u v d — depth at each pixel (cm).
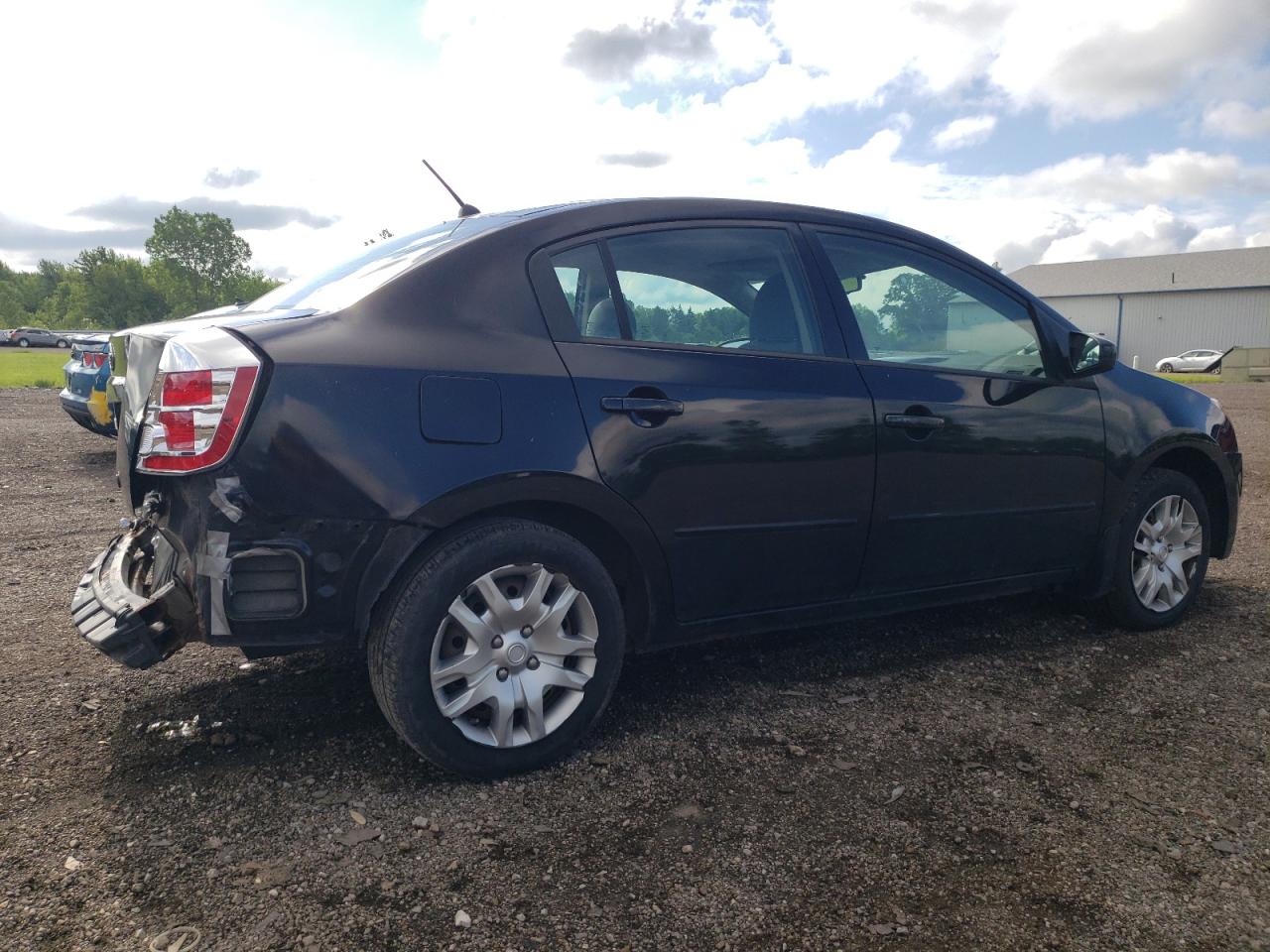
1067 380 373
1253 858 225
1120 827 238
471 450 247
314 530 232
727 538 291
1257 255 6009
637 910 203
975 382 344
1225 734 295
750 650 372
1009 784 261
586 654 272
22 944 188
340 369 236
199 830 232
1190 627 407
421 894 208
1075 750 283
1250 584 478
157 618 235
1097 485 376
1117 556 387
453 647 256
